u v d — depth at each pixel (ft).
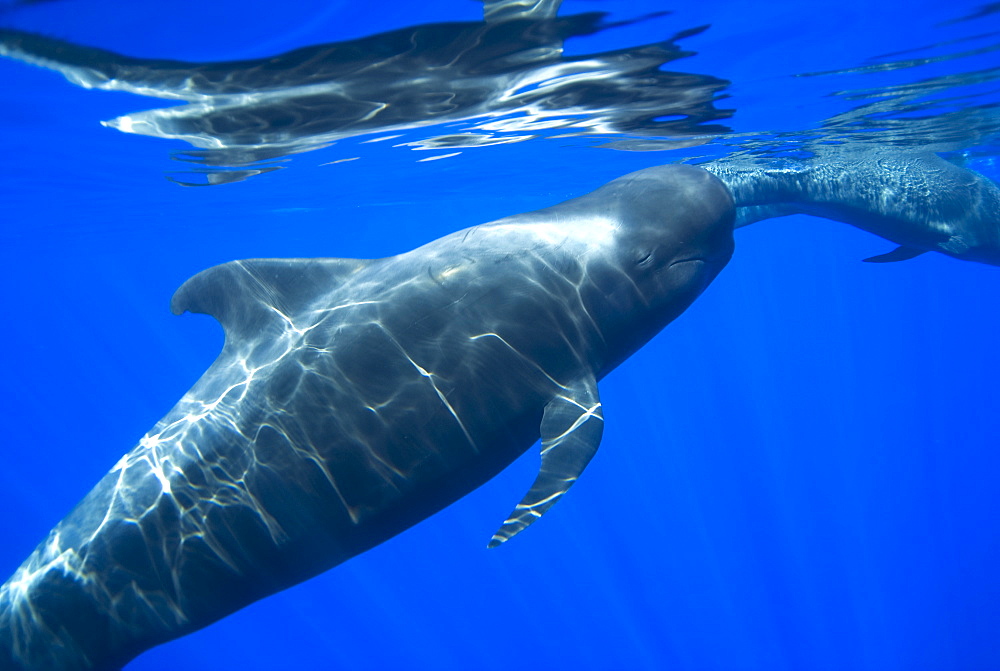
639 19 21.59
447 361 14.32
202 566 14.03
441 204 89.45
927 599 90.89
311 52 22.16
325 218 98.17
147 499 14.33
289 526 13.96
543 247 16.02
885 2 21.93
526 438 15.06
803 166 36.40
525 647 82.84
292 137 36.09
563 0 19.57
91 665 14.35
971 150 55.42
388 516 14.26
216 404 14.96
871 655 81.35
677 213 17.20
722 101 34.12
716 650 81.25
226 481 14.11
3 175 44.19
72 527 14.74
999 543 102.94
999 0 22.35
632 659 79.77
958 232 37.70
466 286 15.08
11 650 14.35
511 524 12.66
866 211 36.91
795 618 86.43
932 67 30.04
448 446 14.10
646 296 16.65
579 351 15.42
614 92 31.17
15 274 137.90
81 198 57.21
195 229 98.73
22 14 17.98
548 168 58.29
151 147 37.32
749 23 22.97
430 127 36.35
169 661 92.17
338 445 13.89
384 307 14.92
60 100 26.71
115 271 160.97
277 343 15.26
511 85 28.35
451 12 19.71
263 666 87.25
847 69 29.53
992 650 82.17
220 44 20.89
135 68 22.76
